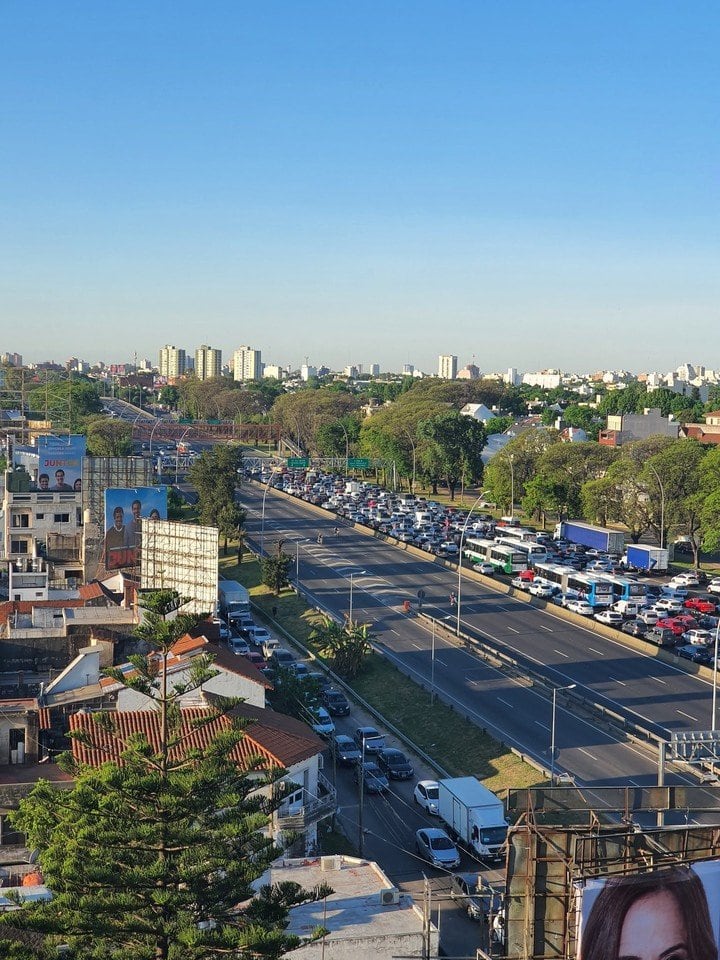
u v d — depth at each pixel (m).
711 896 35.88
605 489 186.00
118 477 157.38
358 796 82.88
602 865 36.53
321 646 117.38
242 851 43.62
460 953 57.50
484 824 70.38
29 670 83.19
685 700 99.00
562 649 118.44
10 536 159.12
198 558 116.75
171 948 39.72
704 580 160.12
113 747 62.03
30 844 50.62
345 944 51.47
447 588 153.00
